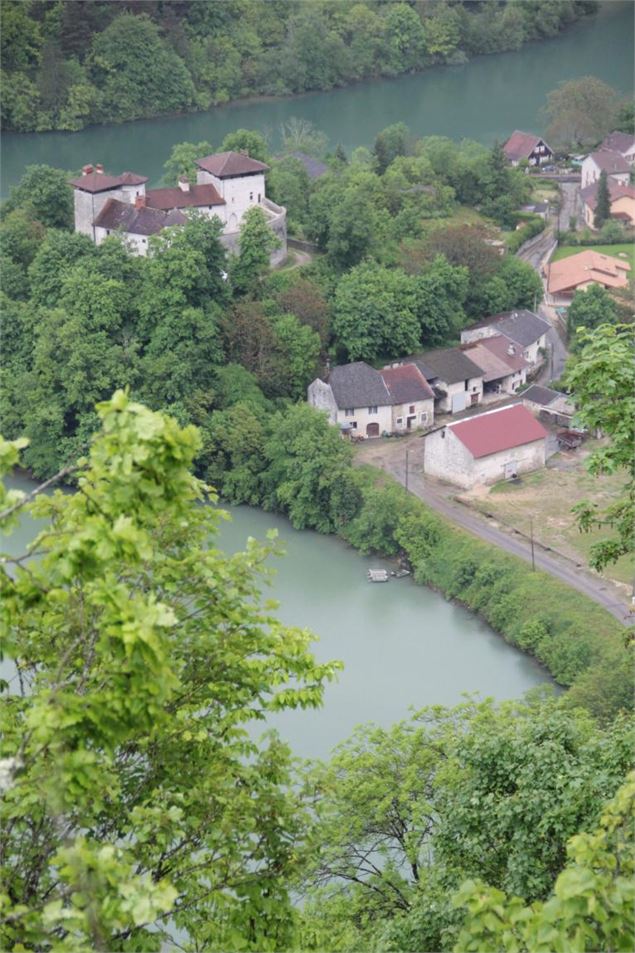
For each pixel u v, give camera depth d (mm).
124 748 29016
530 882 33188
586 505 39500
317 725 86688
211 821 28375
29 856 25859
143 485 23141
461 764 43531
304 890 45062
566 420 134000
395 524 115000
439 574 109750
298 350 138125
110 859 22922
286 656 29172
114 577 23859
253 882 28125
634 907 23422
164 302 134375
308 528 121188
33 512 26375
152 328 136000
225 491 126250
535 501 119312
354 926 43344
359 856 46562
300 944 32188
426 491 122188
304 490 119500
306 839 29406
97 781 25266
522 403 136375
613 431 36719
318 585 111000
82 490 23797
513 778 35719
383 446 133250
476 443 121500
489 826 35250
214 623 28719
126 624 22328
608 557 39438
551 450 128500
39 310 138500
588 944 23734
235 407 129625
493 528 114500
